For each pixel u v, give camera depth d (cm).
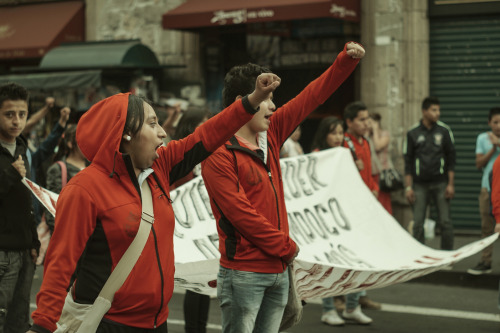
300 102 371
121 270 260
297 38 1235
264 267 346
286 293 359
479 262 862
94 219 259
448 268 877
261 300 351
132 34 1361
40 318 253
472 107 1159
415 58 1167
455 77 1169
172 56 1328
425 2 1167
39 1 1465
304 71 1241
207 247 457
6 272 429
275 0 1118
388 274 434
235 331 350
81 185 259
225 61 1298
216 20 1149
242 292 346
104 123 266
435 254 548
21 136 462
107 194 261
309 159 584
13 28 1425
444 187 927
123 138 268
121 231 260
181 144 287
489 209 797
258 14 1112
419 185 934
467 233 1139
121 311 261
